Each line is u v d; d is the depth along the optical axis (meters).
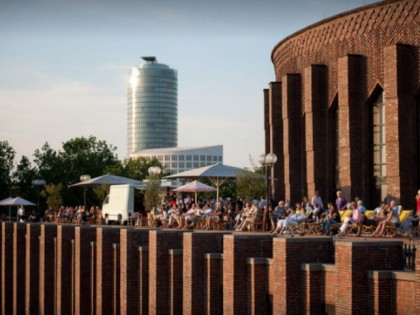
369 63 47.00
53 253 51.09
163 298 33.28
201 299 30.44
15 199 84.00
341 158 48.00
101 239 40.53
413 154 44.06
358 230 34.56
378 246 22.83
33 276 54.19
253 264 27.28
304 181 55.12
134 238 36.78
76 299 45.22
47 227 51.16
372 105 47.75
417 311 20.89
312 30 52.41
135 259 36.69
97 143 139.38
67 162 129.88
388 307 22.27
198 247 30.50
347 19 48.56
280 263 25.28
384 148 47.09
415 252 21.69
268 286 27.22
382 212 37.03
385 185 47.06
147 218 58.91
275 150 58.66
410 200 43.75
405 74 43.81
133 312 36.56
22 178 126.75
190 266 30.47
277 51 60.22
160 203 72.56
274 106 58.69
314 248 25.28
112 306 40.41
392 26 45.34
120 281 38.06
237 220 45.56
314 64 51.06
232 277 27.73
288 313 24.92
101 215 68.00
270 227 42.28
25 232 57.88
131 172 151.50
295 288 25.03
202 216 47.88
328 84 50.94
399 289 22.03
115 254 39.66
